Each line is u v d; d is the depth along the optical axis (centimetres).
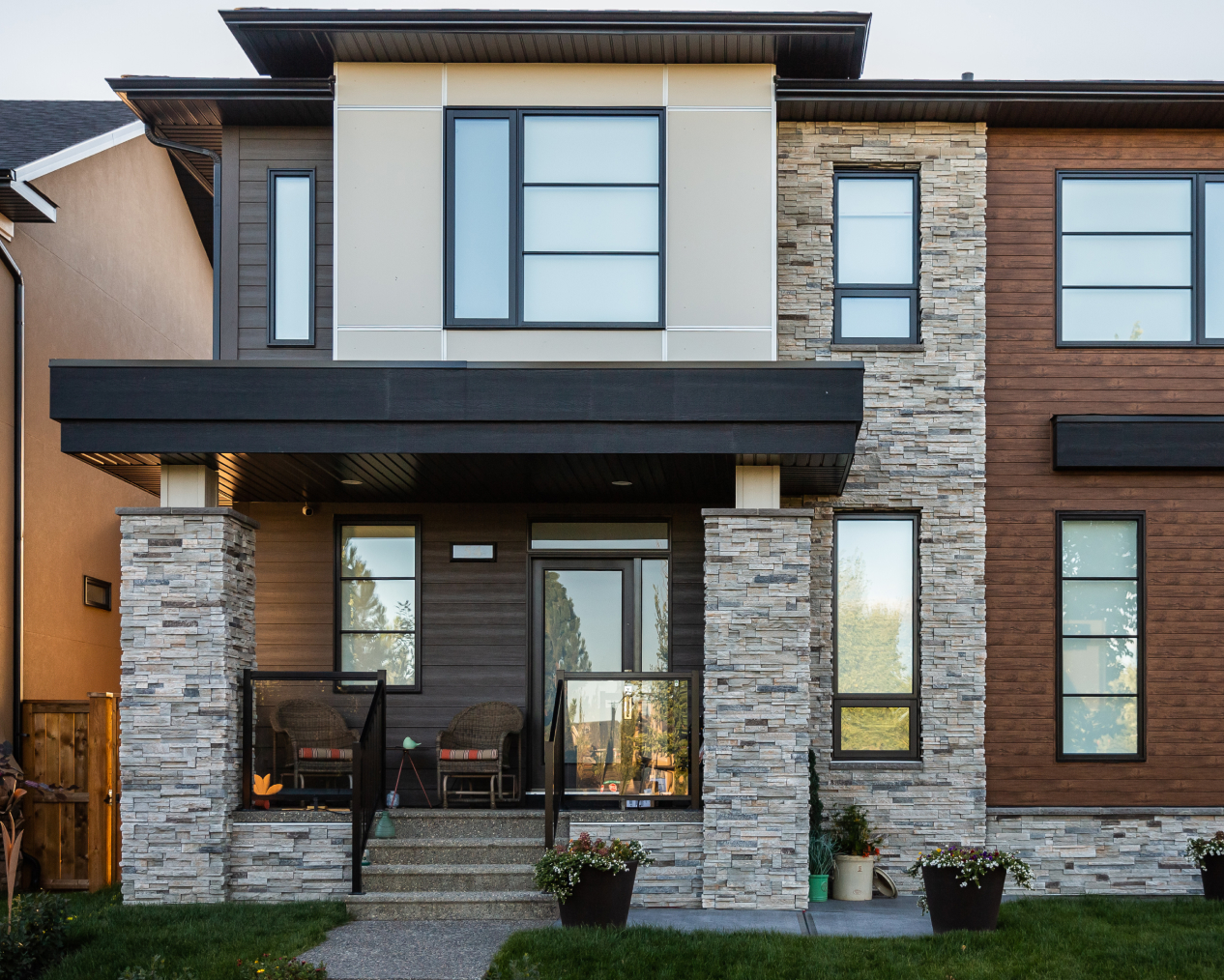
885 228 1084
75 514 1291
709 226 961
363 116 970
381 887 902
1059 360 1073
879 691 1056
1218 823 1036
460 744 1088
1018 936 785
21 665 1138
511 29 930
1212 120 1071
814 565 1055
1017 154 1085
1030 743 1047
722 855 908
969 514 1057
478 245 962
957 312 1067
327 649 1127
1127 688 1059
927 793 1030
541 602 1159
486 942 786
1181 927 823
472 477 999
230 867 920
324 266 1054
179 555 921
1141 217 1086
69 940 764
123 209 1447
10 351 1153
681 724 952
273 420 875
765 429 876
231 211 1058
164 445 876
